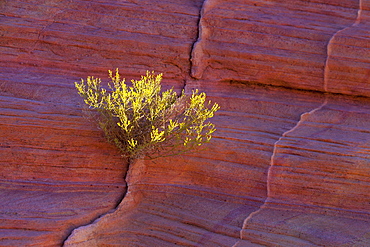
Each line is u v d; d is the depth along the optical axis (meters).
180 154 5.54
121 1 6.55
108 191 5.30
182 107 6.06
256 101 6.39
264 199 5.35
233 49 6.48
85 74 6.25
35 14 6.27
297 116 6.21
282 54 6.50
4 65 6.05
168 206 5.33
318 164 5.42
